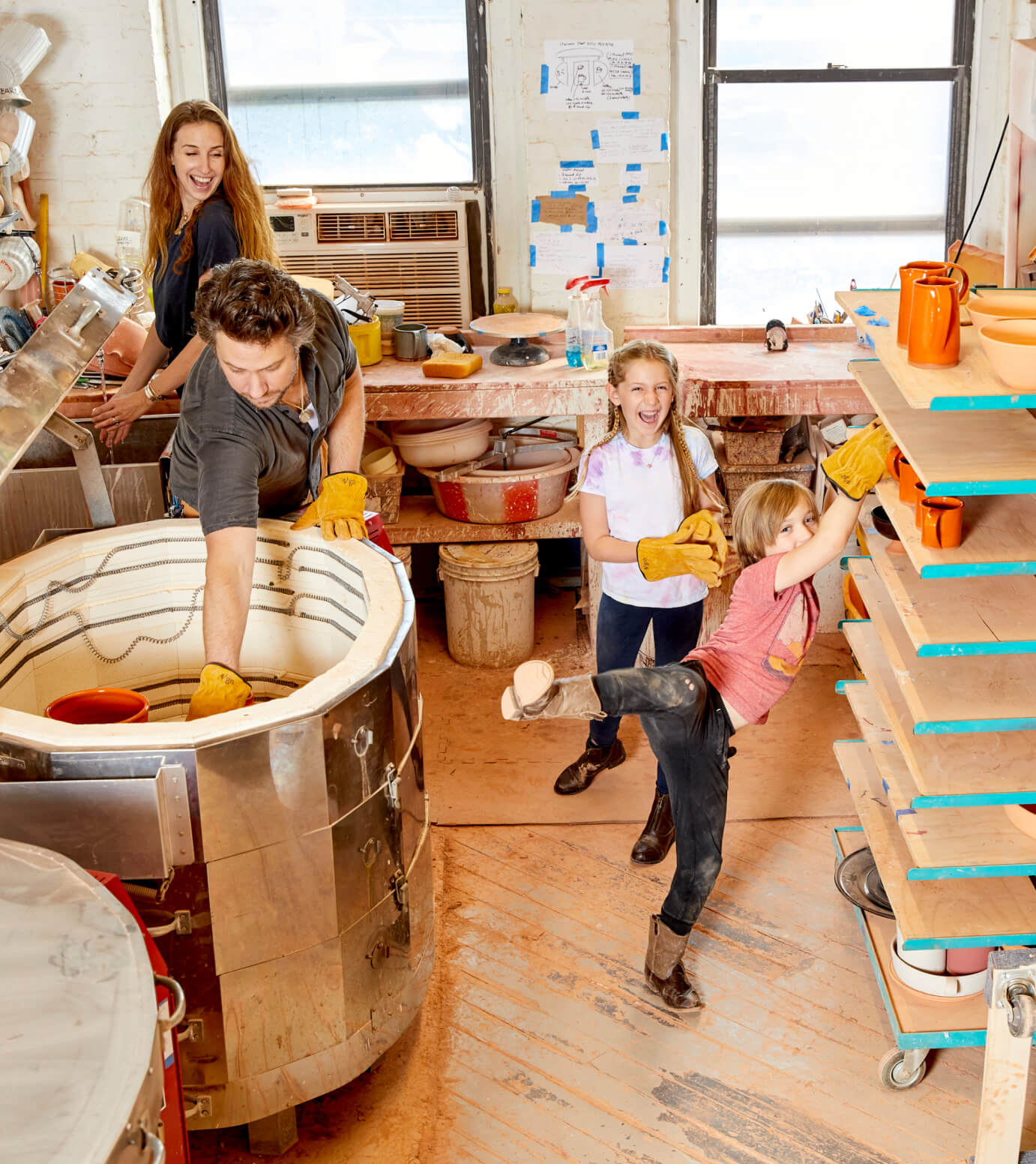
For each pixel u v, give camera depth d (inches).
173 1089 63.1
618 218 169.8
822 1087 91.6
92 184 167.8
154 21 162.4
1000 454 74.6
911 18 166.9
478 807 128.8
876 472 84.9
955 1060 94.8
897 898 88.4
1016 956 72.5
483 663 160.4
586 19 160.7
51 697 96.3
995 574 78.4
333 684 75.3
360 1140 87.0
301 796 72.8
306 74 170.2
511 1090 91.6
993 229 175.5
